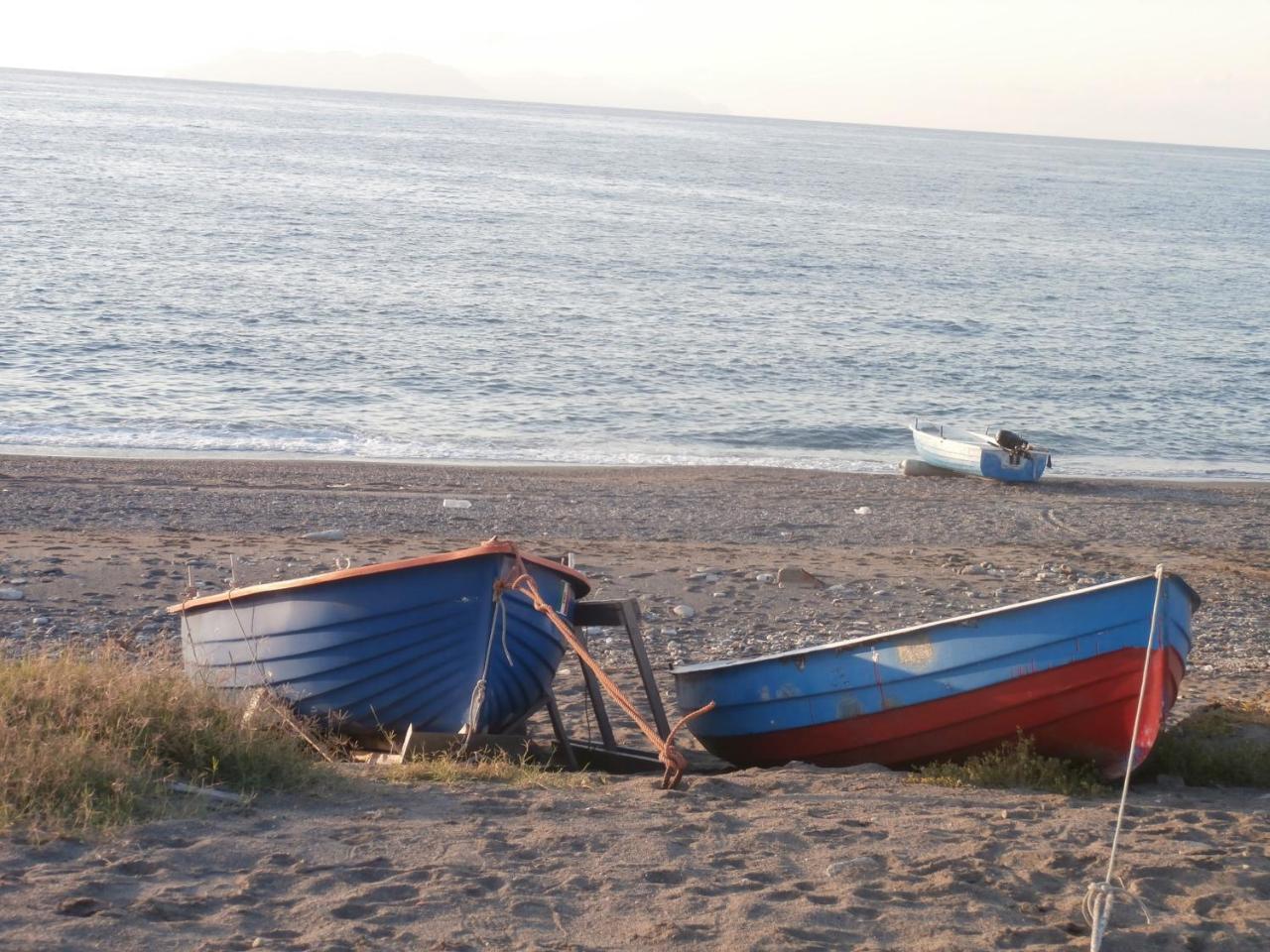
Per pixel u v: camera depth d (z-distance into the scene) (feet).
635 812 23.54
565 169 439.22
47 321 119.24
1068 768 28.27
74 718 23.59
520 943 16.79
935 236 287.48
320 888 18.34
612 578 53.52
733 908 18.43
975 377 132.57
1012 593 55.11
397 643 29.63
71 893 17.19
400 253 191.21
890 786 27.12
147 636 42.16
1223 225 396.98
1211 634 50.42
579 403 108.27
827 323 157.69
